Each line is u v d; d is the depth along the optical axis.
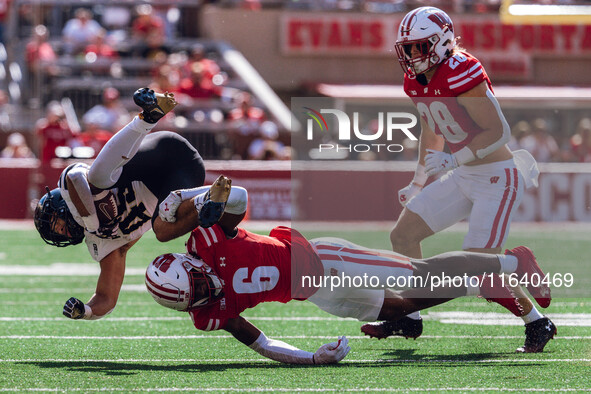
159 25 56.25
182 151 13.21
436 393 10.96
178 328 17.06
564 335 15.85
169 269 11.93
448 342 15.31
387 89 56.78
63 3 55.41
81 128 49.53
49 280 24.77
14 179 43.06
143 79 53.06
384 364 13.15
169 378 11.88
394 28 59.88
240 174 43.62
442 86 14.29
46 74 51.88
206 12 59.06
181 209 11.80
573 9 58.00
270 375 12.09
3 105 50.50
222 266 12.20
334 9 59.50
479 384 11.52
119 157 12.50
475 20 60.31
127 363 13.35
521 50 60.53
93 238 13.58
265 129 47.84
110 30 56.81
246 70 55.88
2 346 14.95
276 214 43.75
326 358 13.02
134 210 13.23
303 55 59.59
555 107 45.34
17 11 54.84
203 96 50.94
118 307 19.91
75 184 12.80
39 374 12.23
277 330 16.88
